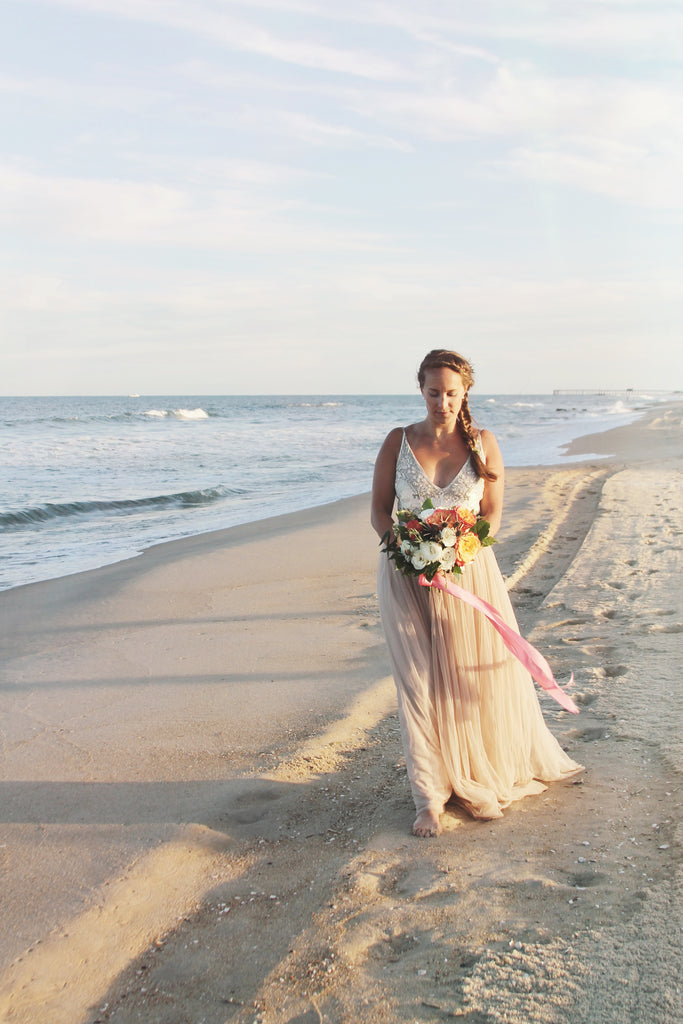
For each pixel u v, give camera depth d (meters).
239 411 78.56
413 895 2.68
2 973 2.43
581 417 59.25
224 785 3.61
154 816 3.36
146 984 2.37
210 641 5.95
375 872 2.85
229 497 16.19
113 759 3.94
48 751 4.07
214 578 8.25
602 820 3.06
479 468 3.30
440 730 3.22
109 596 7.66
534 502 12.77
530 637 5.48
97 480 18.64
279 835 3.19
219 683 4.99
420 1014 2.09
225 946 2.51
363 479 19.09
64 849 3.12
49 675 5.33
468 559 3.12
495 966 2.23
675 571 7.04
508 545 9.01
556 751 3.52
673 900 2.45
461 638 3.22
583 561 7.73
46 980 2.40
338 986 2.26
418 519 3.16
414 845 3.02
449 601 3.23
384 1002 2.16
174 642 5.99
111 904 2.75
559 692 3.07
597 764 3.57
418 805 3.14
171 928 2.63
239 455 25.75
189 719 4.42
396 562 3.19
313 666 5.23
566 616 5.93
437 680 3.23
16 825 3.31
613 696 4.30
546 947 2.29
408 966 2.31
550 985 2.12
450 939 2.40
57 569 9.31
